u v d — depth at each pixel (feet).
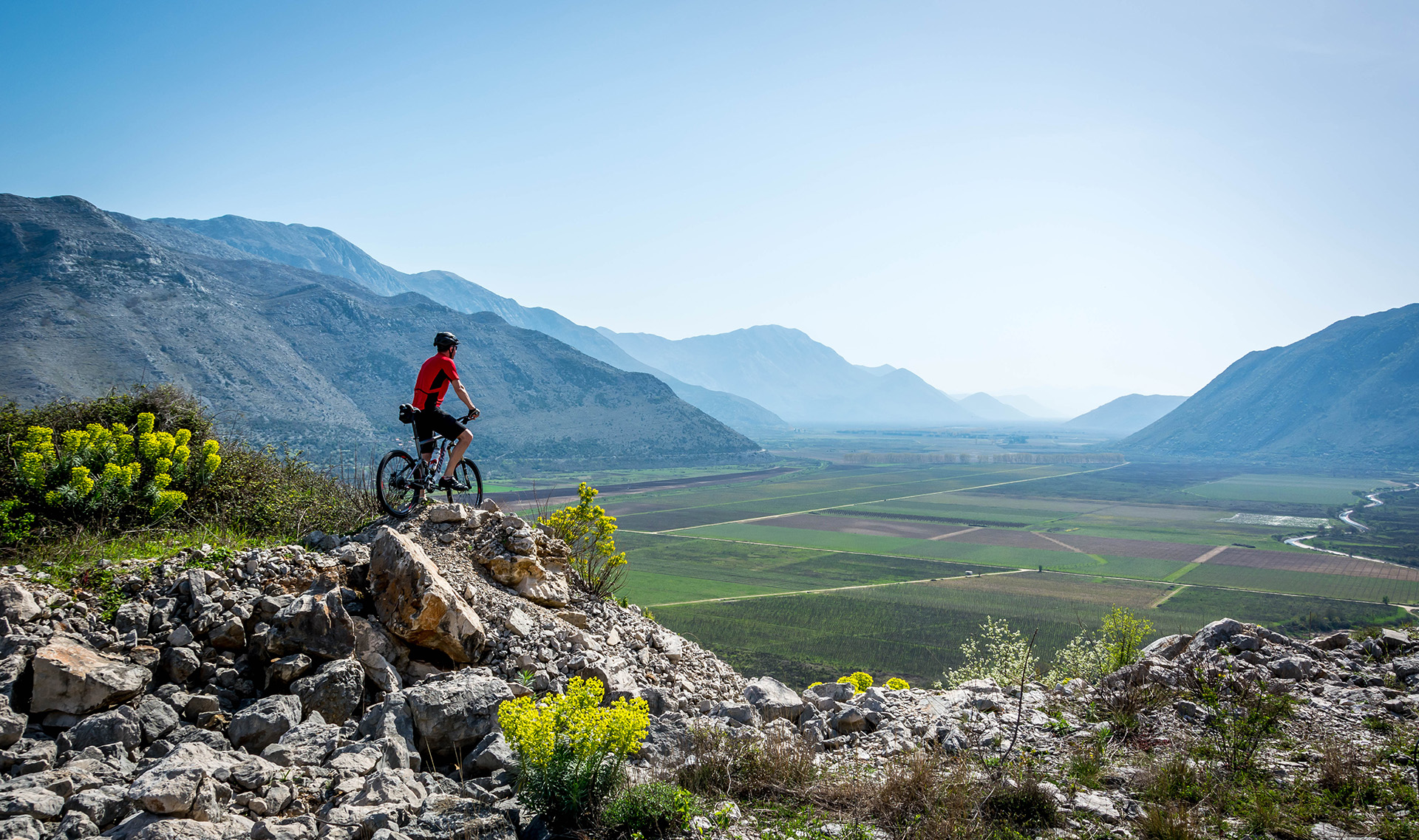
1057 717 28.81
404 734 22.84
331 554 31.17
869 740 27.17
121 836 16.26
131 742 20.61
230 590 26.78
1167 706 29.84
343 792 19.51
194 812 17.06
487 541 35.14
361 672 25.23
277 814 18.48
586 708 20.40
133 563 27.37
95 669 21.57
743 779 22.50
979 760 24.25
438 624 27.61
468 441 36.22
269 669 24.95
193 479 37.09
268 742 22.25
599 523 43.01
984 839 19.04
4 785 17.56
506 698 24.79
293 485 42.88
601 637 35.37
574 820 19.03
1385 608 331.77
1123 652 45.57
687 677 36.32
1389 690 30.91
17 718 20.01
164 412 44.45
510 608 32.14
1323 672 33.60
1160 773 22.88
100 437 35.68
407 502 36.47
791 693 32.24
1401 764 24.08
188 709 23.07
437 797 19.71
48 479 33.24
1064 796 21.67
